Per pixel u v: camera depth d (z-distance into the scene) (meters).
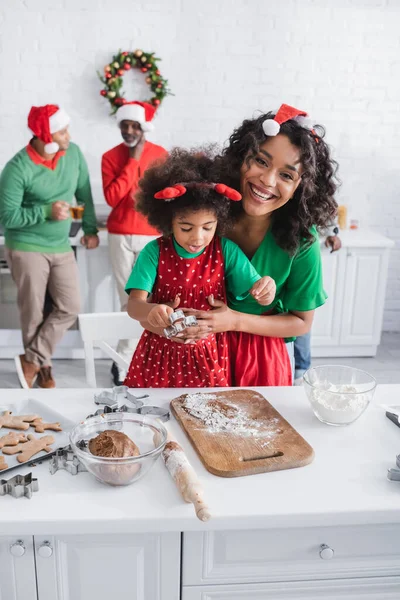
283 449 1.27
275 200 1.51
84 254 3.49
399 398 1.58
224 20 3.66
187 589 1.19
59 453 1.23
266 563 1.19
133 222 3.29
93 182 3.84
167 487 1.18
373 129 3.93
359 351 3.84
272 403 1.52
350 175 4.00
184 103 3.79
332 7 3.68
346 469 1.24
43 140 2.89
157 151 3.35
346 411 1.38
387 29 3.75
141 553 1.16
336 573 1.22
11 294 3.53
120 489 1.17
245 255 1.65
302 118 1.48
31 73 3.66
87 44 3.64
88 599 1.19
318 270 1.64
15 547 1.11
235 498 1.14
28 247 3.07
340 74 3.81
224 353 1.65
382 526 1.20
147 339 1.64
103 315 1.90
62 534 1.10
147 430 1.29
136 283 1.56
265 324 1.61
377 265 3.65
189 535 1.15
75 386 3.34
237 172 1.53
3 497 1.13
